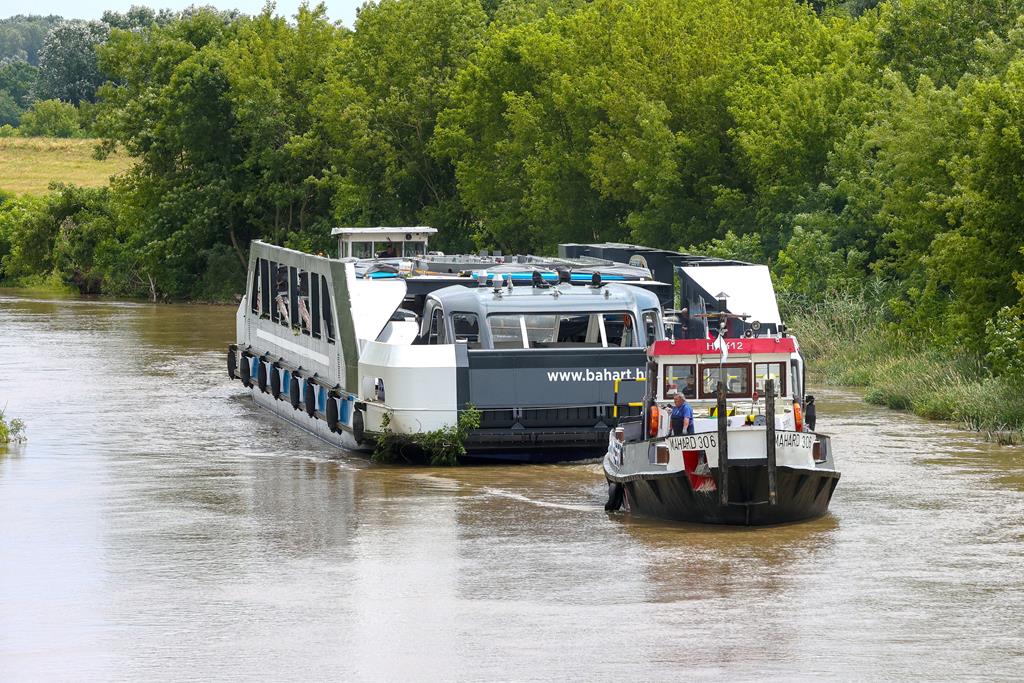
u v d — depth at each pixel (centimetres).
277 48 16200
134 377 8156
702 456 3950
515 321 5341
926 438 5622
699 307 5675
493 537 3922
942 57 8988
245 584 3416
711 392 4231
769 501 3906
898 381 6731
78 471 5100
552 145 11875
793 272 8756
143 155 16588
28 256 17775
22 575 3531
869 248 8869
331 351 5678
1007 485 4616
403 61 14575
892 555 3644
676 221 10612
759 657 2781
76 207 17675
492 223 12800
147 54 17050
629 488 4184
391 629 3005
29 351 9662
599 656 2795
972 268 6456
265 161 15425
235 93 15675
